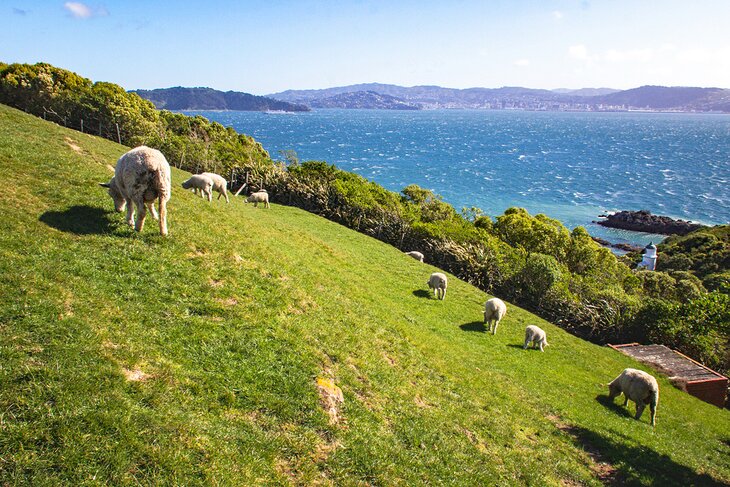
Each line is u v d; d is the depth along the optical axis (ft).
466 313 87.66
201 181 84.64
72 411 22.45
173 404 25.96
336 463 27.68
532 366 69.46
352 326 47.47
